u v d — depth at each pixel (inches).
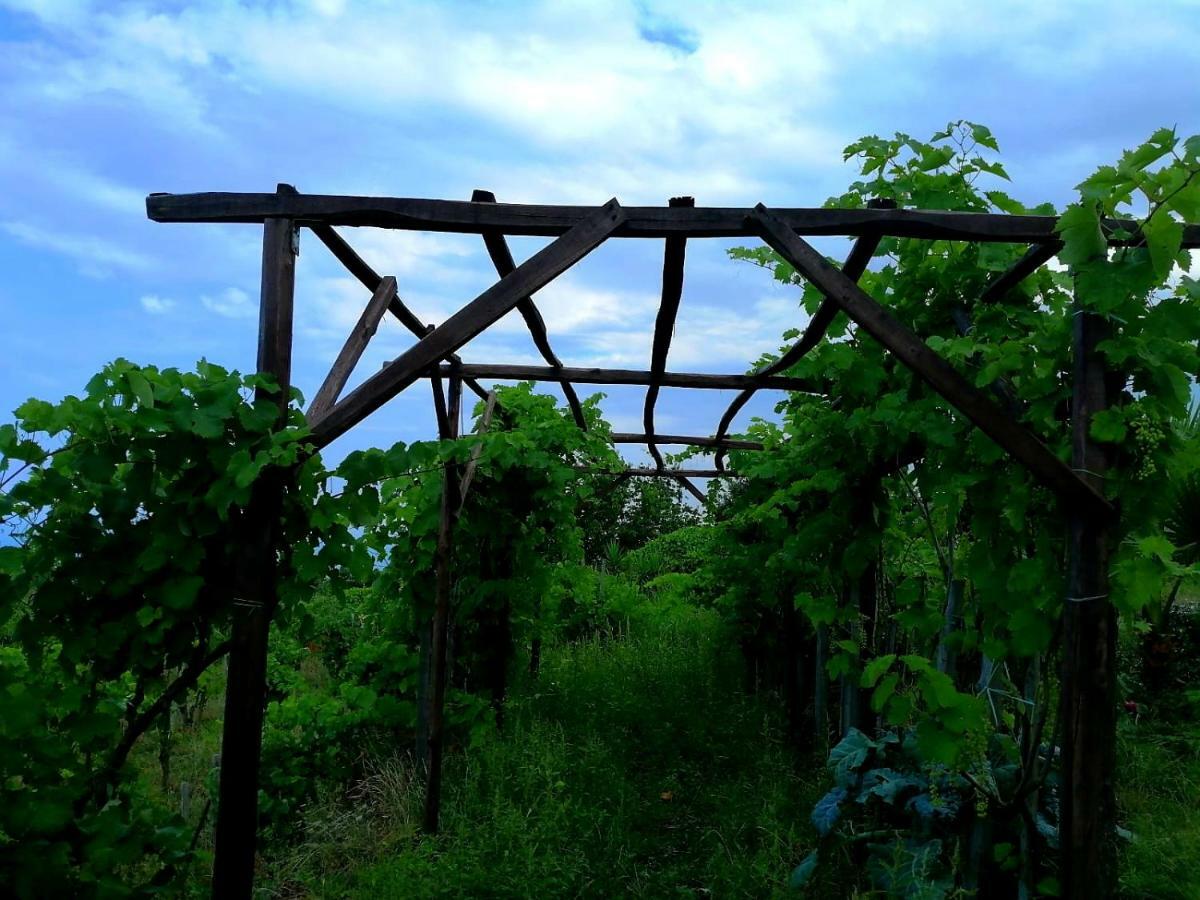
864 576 174.7
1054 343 109.7
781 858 160.9
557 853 166.6
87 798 108.5
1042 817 123.1
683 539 335.0
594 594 373.7
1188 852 148.9
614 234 112.3
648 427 252.4
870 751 146.2
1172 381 102.7
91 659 112.7
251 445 107.2
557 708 260.1
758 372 193.8
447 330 108.3
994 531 117.4
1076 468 104.6
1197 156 86.4
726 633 295.6
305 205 110.9
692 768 220.1
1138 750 205.6
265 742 194.4
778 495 183.2
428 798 180.4
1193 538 246.8
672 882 161.5
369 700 214.7
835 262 141.3
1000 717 136.2
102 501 108.9
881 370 137.3
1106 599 104.1
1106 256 98.1
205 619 116.0
